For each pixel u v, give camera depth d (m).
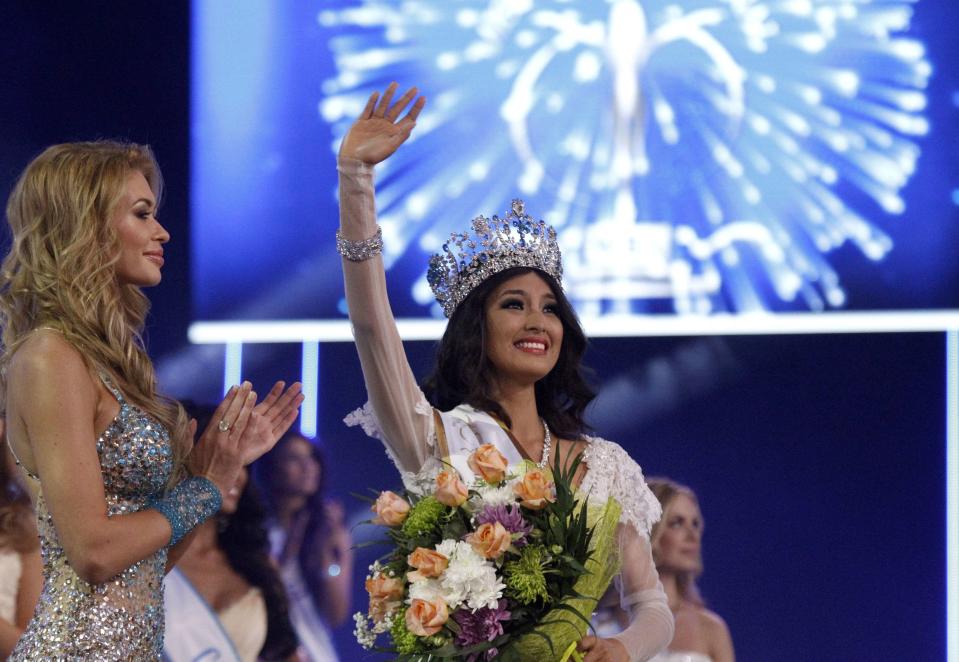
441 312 15.90
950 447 15.30
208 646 13.40
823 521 15.32
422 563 6.54
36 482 7.24
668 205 15.77
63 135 16.28
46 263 7.23
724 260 15.67
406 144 16.09
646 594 8.31
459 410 8.56
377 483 15.73
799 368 15.54
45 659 6.93
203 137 16.44
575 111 15.98
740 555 15.34
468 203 16.00
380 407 8.30
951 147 15.57
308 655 13.88
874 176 15.62
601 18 16.05
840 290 15.56
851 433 15.41
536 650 6.74
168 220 16.33
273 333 16.16
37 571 12.16
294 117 16.42
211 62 16.48
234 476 7.67
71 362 7.03
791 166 15.70
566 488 6.90
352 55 16.39
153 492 7.35
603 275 15.74
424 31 16.31
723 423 15.52
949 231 15.52
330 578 14.06
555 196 15.89
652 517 8.55
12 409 7.11
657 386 15.62
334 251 16.27
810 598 15.23
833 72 15.76
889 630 15.12
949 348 15.41
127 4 16.47
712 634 13.81
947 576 15.12
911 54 15.70
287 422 7.95
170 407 7.69
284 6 16.52
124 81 16.42
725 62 15.85
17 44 16.30
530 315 8.64
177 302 16.23
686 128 15.83
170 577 13.50
